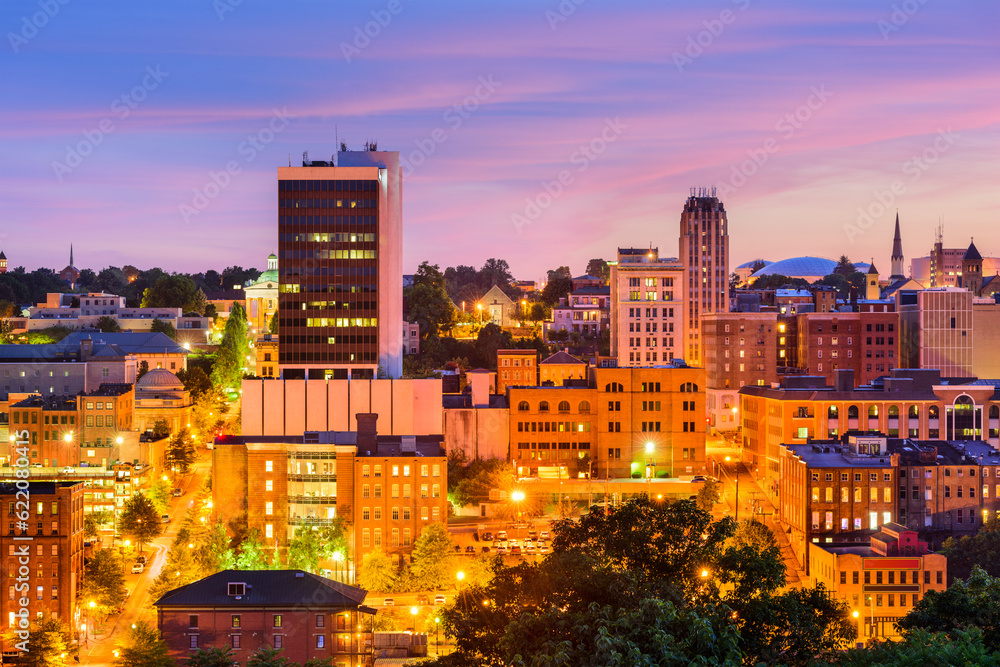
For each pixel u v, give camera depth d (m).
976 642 80.25
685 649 69.06
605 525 96.50
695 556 91.69
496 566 98.12
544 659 70.00
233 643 145.88
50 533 172.12
